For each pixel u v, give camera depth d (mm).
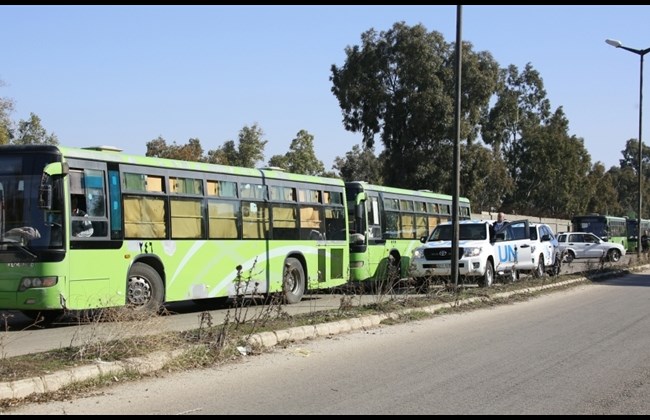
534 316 15188
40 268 11523
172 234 13945
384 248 21891
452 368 9281
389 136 44844
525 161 66812
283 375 8766
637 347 10977
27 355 8555
